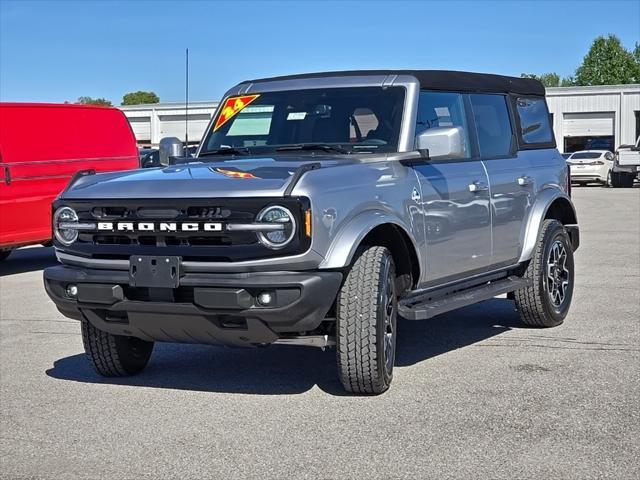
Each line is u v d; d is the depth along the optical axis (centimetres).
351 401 562
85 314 571
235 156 661
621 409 534
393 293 580
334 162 580
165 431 513
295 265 520
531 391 577
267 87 701
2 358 718
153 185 548
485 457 456
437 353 696
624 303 900
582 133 5150
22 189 1297
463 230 672
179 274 529
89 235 562
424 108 661
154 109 4212
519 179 755
